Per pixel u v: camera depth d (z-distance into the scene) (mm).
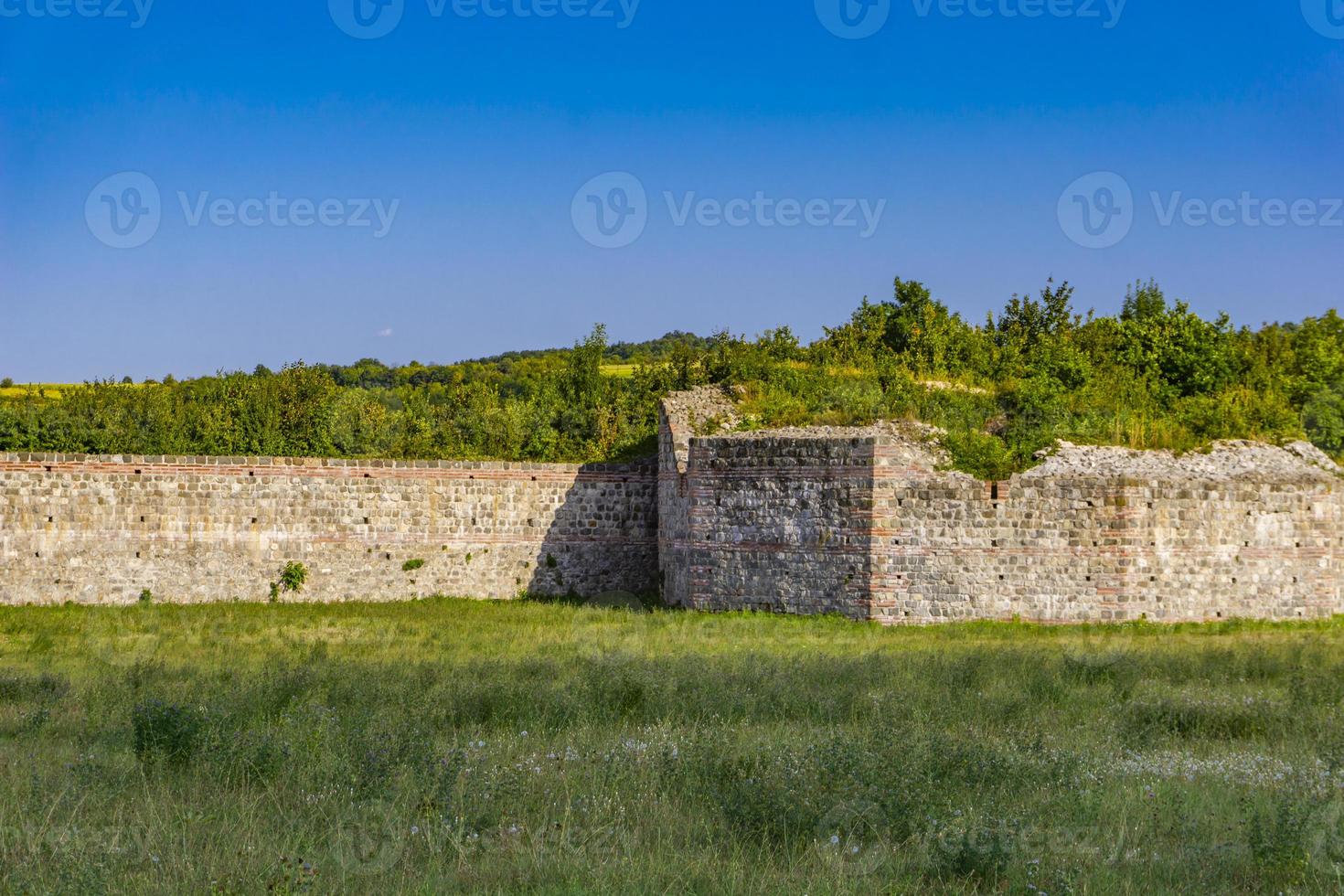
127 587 34156
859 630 29625
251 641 26844
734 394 37906
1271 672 21781
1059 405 37312
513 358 113250
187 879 10516
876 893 10594
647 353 112812
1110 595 30875
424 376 95438
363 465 36031
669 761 14289
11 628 29016
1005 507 31000
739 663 21156
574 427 45688
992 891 10758
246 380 48938
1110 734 16422
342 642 26531
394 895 10344
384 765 13617
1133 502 30922
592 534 37844
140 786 13531
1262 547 31984
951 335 48438
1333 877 11039
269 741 14523
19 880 10227
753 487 32906
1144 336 46531
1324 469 35844
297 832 11969
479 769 13891
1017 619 30828
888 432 34531
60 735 16188
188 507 34688
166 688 18875
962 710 17672
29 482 33562
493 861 11234
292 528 35438
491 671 20250
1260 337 52406
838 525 31516
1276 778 13859
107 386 50000
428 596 36375
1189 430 36906
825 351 47844
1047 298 58000
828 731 16219
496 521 37094
